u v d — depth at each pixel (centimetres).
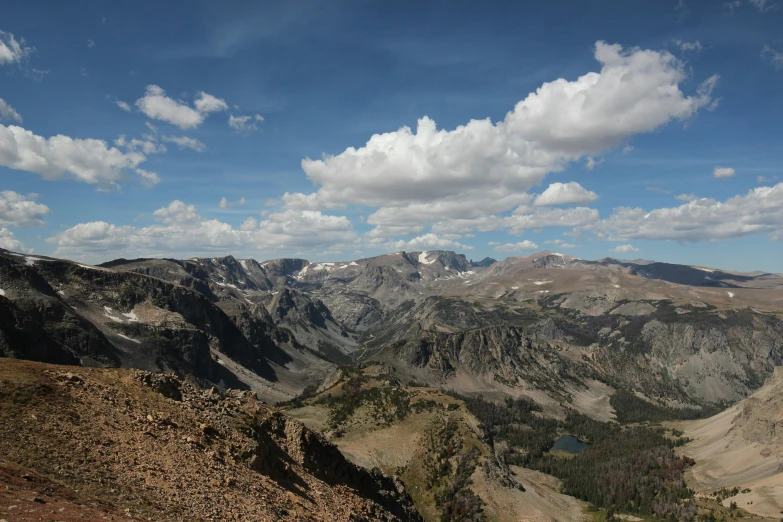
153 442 4959
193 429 5650
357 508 6700
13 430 4194
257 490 5056
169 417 5638
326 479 7650
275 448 6988
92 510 3328
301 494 6072
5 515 2845
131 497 3834
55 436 4341
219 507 4256
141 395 5900
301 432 7762
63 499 3362
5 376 5022
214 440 5738
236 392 8256
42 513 3016
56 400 4934
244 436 6206
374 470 10988
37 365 5609
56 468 3866
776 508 16175
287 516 4803
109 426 4903
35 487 3400
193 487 4422
